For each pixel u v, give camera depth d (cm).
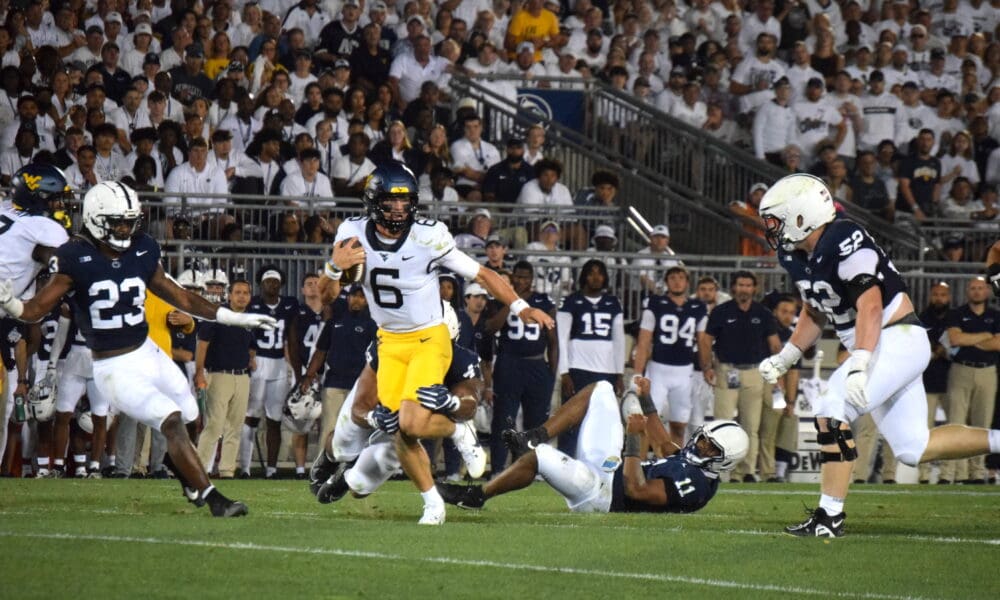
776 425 4269
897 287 2255
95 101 4719
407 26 5566
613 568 1866
